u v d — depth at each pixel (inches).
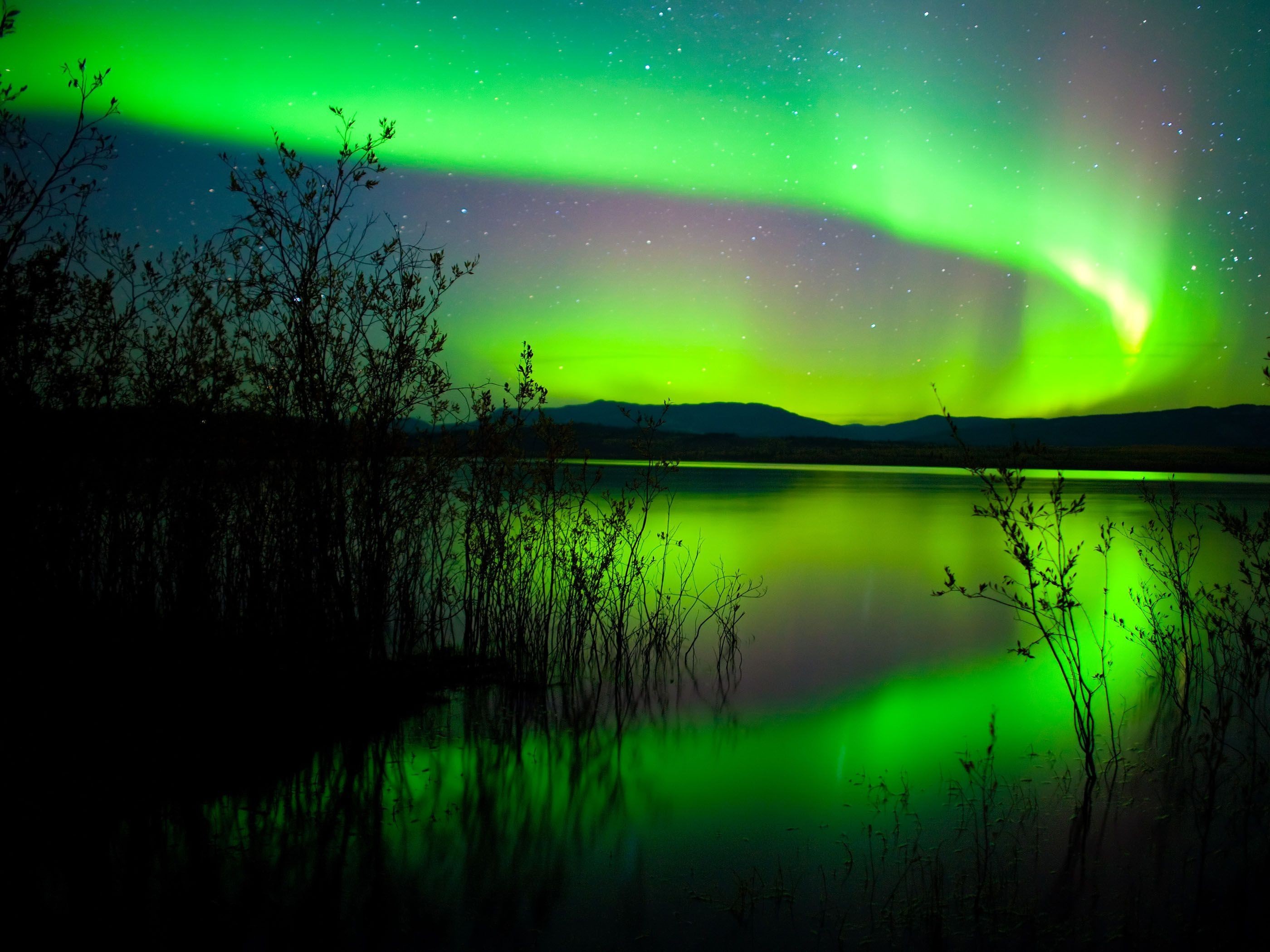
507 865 124.0
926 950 102.4
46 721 156.0
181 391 179.3
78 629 168.2
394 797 146.4
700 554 432.8
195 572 183.0
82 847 124.0
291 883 117.3
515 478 233.3
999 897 114.6
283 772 153.9
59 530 164.7
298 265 183.6
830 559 424.5
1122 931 106.3
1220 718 144.3
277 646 188.1
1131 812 141.2
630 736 179.2
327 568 191.8
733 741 176.2
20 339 149.6
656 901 114.6
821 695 207.8
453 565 257.8
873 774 159.2
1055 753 169.6
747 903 113.9
